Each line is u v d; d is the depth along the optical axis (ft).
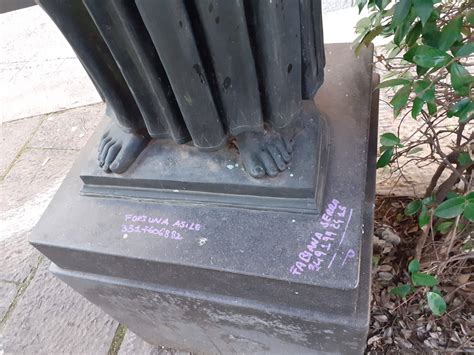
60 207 3.96
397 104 3.31
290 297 3.36
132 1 2.51
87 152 4.31
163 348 5.59
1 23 10.94
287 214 3.39
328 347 3.92
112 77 3.27
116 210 3.81
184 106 2.99
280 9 2.64
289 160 3.40
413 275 3.88
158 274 3.67
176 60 2.67
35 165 7.96
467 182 4.27
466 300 5.12
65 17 2.81
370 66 4.33
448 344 4.91
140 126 3.67
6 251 6.89
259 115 3.16
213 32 2.60
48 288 6.37
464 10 3.47
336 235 3.22
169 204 3.72
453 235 4.28
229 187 3.46
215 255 3.32
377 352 5.02
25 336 5.93
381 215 5.89
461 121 3.66
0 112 9.00
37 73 9.53
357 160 3.62
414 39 3.30
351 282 2.99
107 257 3.61
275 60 2.81
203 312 4.02
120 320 5.06
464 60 5.82
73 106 8.76
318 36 3.30
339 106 4.03
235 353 4.97
